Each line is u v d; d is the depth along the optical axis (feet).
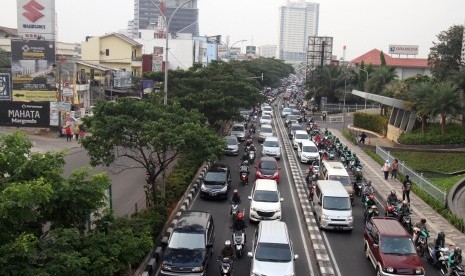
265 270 52.90
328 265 59.72
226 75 147.02
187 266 53.26
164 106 76.07
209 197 88.33
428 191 95.66
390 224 61.52
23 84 161.99
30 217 28.14
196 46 307.37
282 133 184.44
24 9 172.04
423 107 140.05
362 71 260.62
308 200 91.35
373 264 58.75
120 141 67.31
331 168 97.19
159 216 67.15
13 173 32.32
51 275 28.04
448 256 57.62
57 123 156.15
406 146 143.95
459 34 199.00
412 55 366.02
